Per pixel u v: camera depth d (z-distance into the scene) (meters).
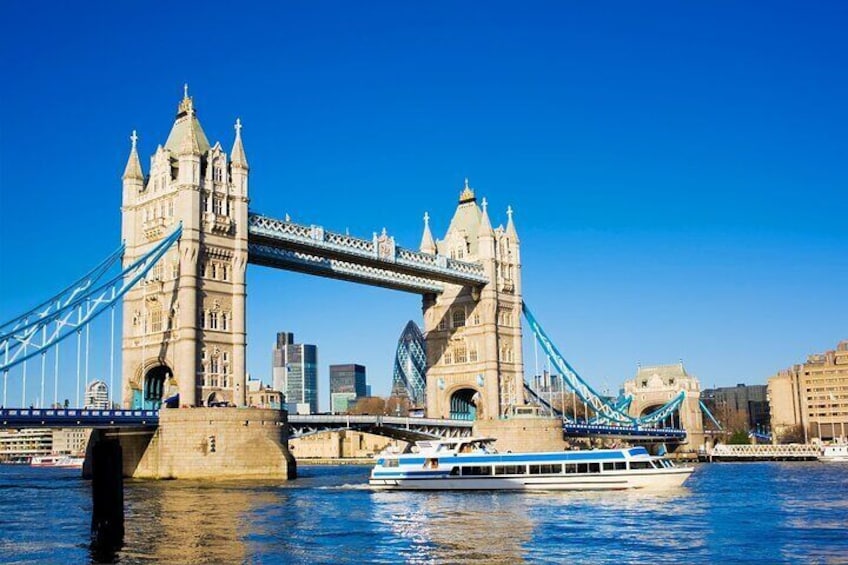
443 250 175.00
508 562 52.69
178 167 123.12
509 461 97.81
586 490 96.69
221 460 111.19
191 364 116.38
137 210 127.38
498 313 171.62
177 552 54.12
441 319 176.12
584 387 189.38
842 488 106.94
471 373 170.00
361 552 55.50
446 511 77.00
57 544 56.78
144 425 114.56
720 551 56.72
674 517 73.31
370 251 143.50
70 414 104.69
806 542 60.28
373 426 143.62
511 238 178.50
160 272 122.62
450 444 101.81
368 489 100.25
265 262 134.88
